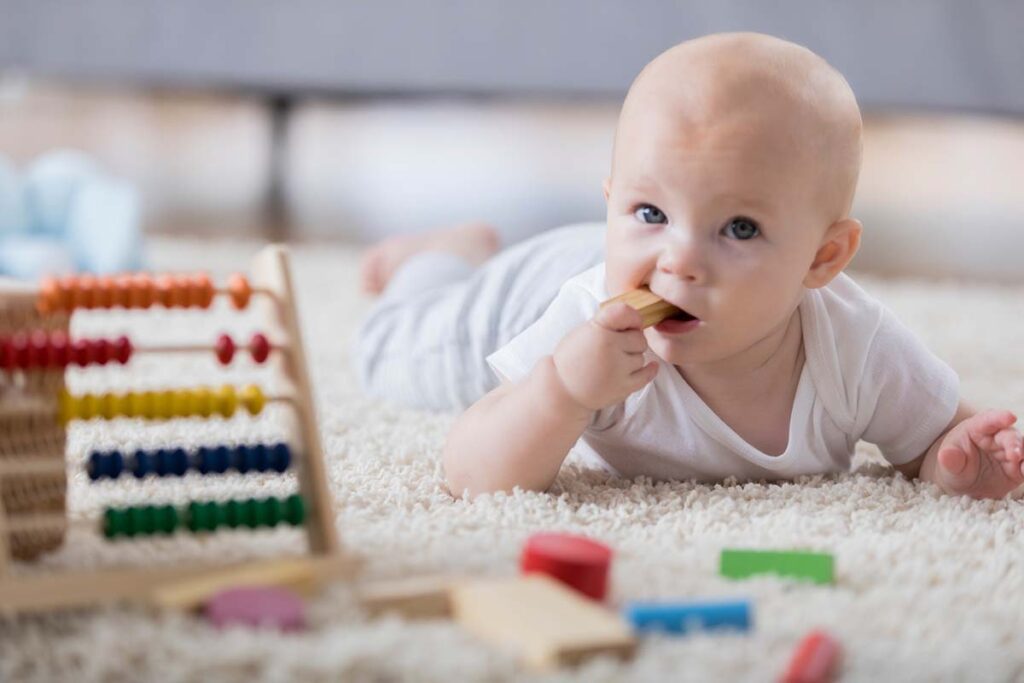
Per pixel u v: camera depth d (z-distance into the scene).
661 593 0.95
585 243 1.55
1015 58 2.99
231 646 0.80
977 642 0.88
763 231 1.10
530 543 0.96
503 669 0.79
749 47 1.13
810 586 0.98
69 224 2.33
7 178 2.30
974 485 1.23
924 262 3.01
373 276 2.10
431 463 1.33
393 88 3.24
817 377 1.24
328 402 1.63
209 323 2.07
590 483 1.29
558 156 4.16
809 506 1.18
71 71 3.35
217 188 3.72
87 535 1.07
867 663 0.84
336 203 3.54
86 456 1.29
